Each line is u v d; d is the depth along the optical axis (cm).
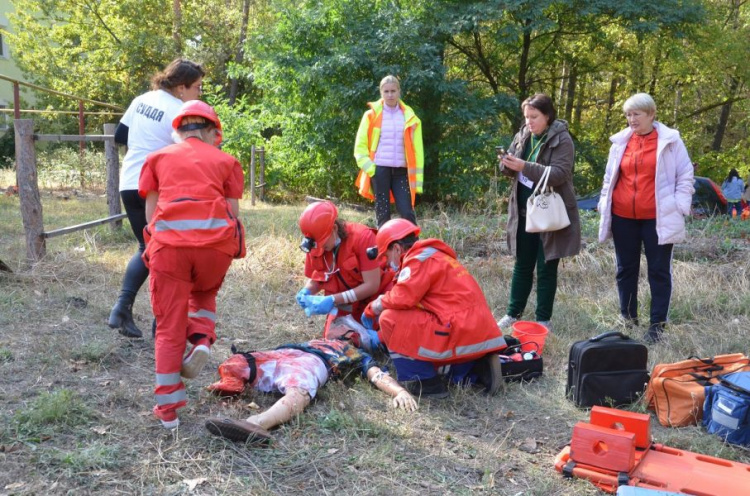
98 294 557
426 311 403
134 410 358
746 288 631
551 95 2256
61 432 326
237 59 2605
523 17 1509
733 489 296
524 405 402
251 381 386
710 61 2041
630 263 534
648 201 505
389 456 328
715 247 768
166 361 329
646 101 495
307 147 1608
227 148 1702
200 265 329
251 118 1791
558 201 494
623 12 1566
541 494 302
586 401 397
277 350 404
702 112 2367
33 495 273
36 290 549
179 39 2530
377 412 376
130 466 301
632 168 510
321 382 388
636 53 1975
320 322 537
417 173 721
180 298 330
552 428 373
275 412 344
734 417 352
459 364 420
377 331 464
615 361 400
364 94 1420
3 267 570
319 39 1526
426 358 397
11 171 1736
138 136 447
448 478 311
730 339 509
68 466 295
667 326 527
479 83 1995
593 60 2047
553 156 503
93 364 412
